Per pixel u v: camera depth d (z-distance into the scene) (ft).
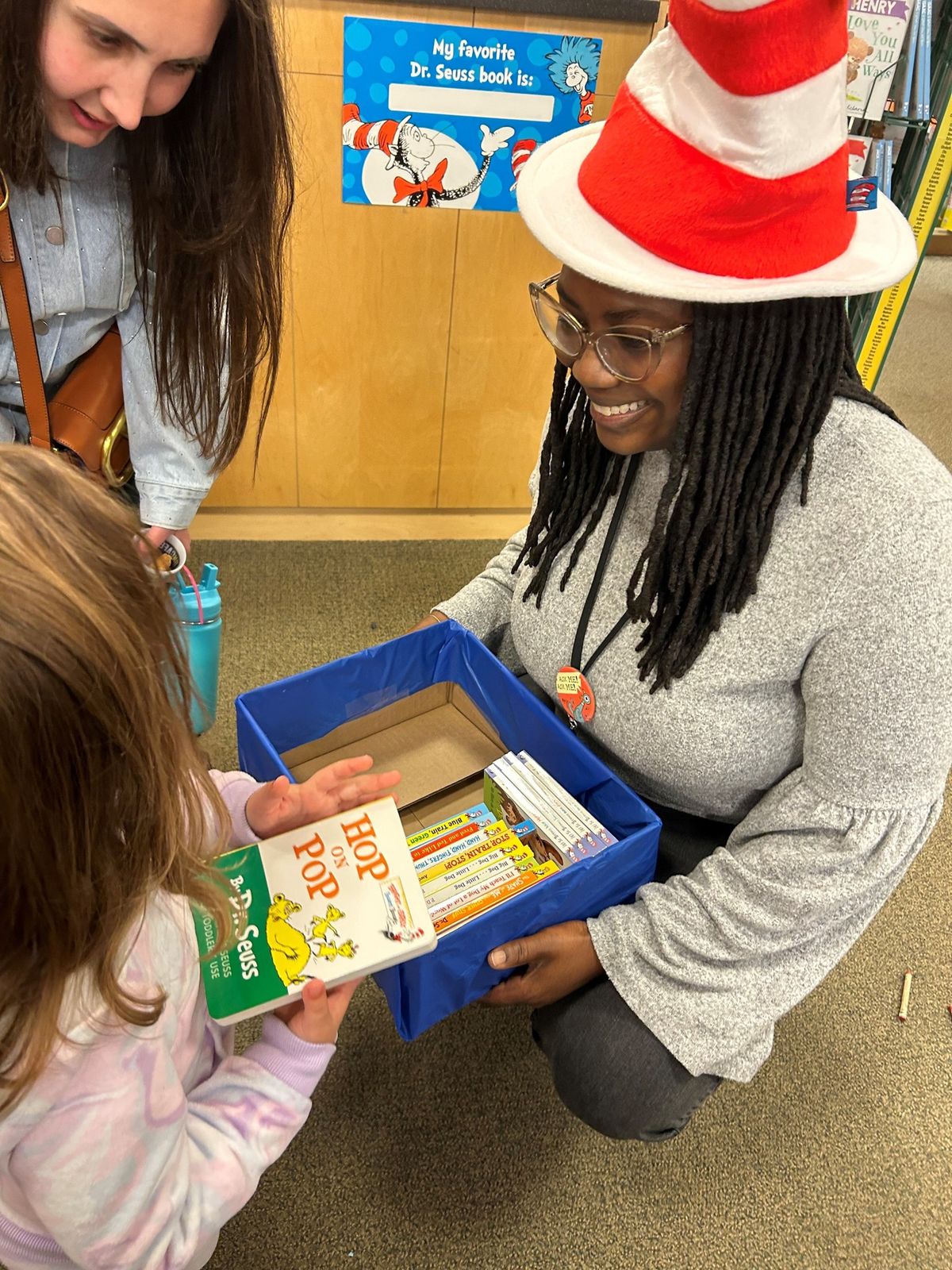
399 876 2.79
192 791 2.17
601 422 2.92
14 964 1.77
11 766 1.58
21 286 3.57
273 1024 2.67
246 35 3.23
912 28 6.08
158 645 1.94
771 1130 4.19
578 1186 3.95
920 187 6.70
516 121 6.18
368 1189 3.88
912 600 2.66
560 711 4.30
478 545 7.89
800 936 3.05
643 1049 3.16
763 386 2.58
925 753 2.82
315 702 4.10
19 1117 1.88
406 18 5.70
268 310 4.01
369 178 6.25
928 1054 4.55
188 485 4.39
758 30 2.09
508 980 3.35
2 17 2.90
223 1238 3.69
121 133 3.52
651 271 2.42
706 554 2.87
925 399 11.27
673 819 3.86
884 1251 3.84
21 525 1.66
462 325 7.00
